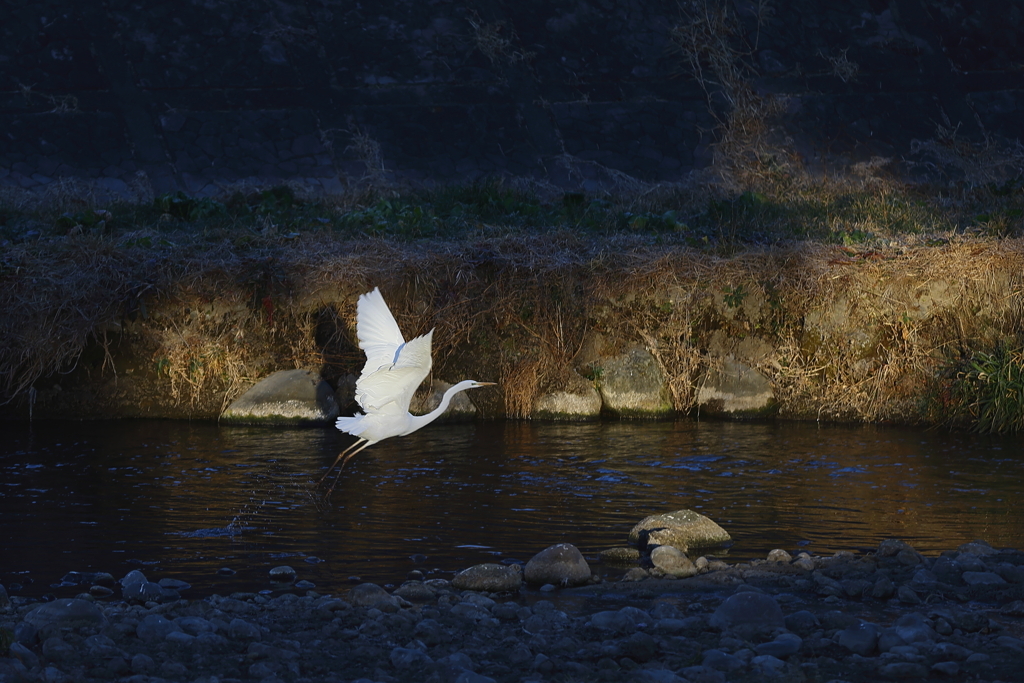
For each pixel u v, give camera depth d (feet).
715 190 72.33
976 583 25.26
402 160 79.82
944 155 85.35
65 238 49.21
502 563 27.37
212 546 28.35
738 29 94.12
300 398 45.42
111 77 82.33
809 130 86.43
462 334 47.57
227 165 77.25
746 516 31.71
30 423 45.14
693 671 19.86
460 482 35.50
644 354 48.21
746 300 48.60
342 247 49.67
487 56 88.89
